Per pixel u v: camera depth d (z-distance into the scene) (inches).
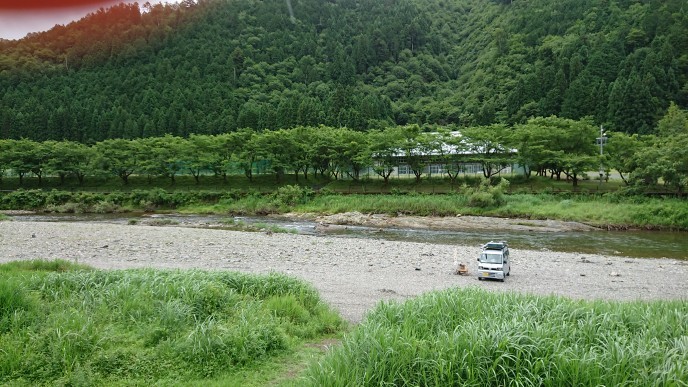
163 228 1448.1
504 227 1657.2
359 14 7003.0
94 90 4734.3
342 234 1508.4
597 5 4626.0
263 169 2696.9
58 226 1439.5
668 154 1753.2
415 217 1844.2
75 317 362.9
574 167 2021.4
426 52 6269.7
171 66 5128.0
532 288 692.7
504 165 2304.4
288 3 6776.6
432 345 284.0
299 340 398.6
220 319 397.1
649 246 1242.6
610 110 2851.9
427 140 2263.8
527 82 3622.0
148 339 345.4
